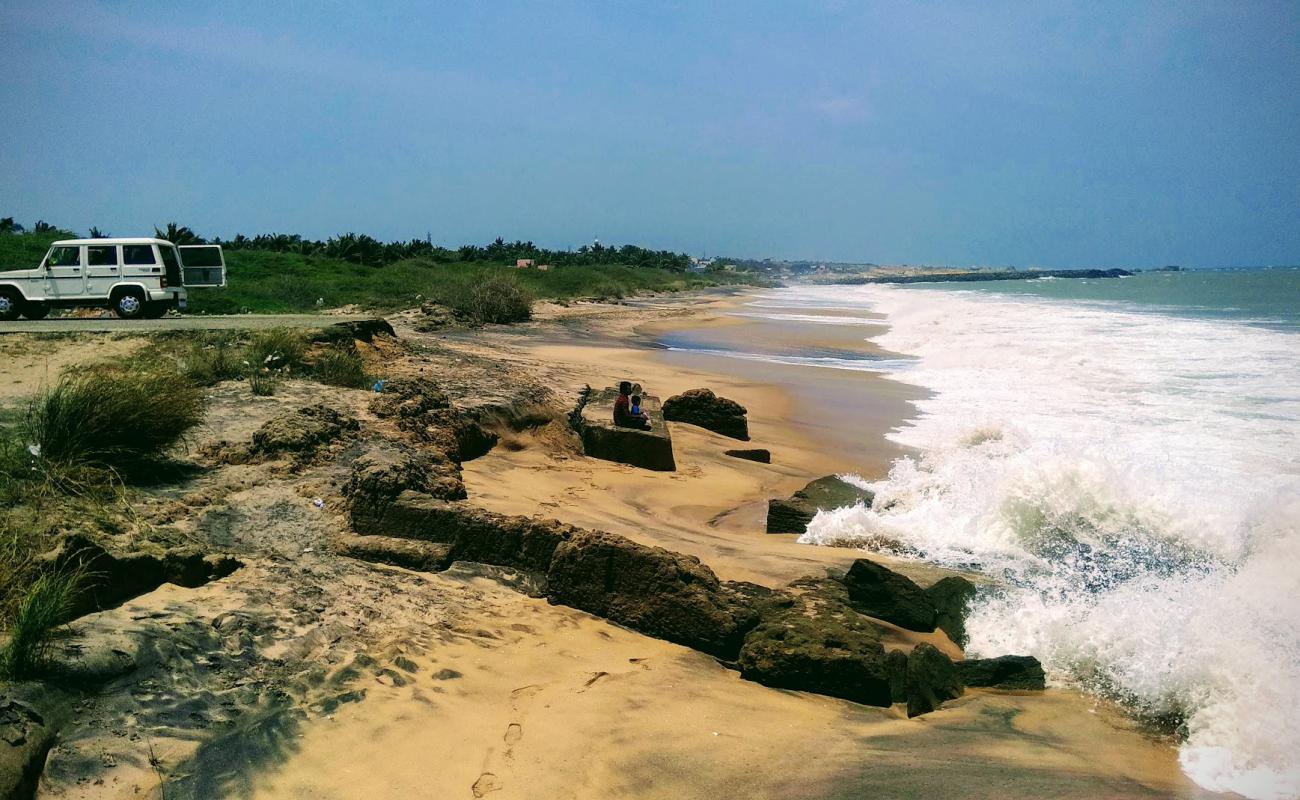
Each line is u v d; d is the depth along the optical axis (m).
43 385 10.59
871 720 5.02
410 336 23.19
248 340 13.62
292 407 10.12
